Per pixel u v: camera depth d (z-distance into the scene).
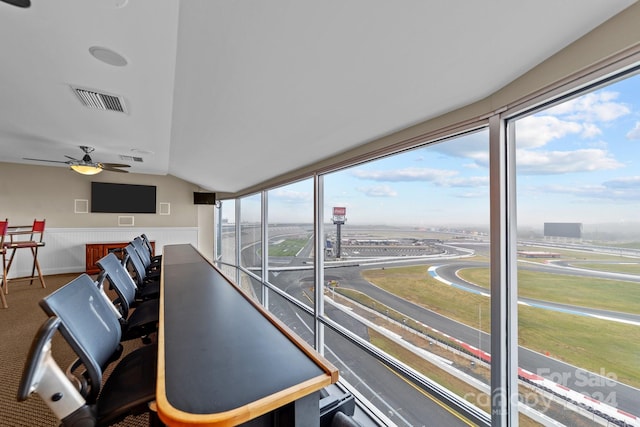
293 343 1.15
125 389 1.19
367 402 2.43
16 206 5.77
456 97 1.52
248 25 1.32
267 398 0.80
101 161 5.27
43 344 0.88
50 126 3.25
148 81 2.09
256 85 1.87
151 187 7.15
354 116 1.98
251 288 6.00
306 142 2.68
